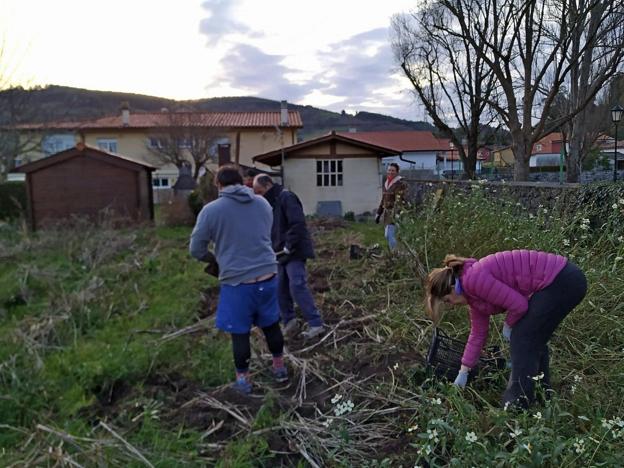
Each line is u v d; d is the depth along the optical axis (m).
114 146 33.00
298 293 5.05
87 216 12.77
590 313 4.23
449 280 3.22
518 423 2.71
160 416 3.50
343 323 5.23
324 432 3.22
